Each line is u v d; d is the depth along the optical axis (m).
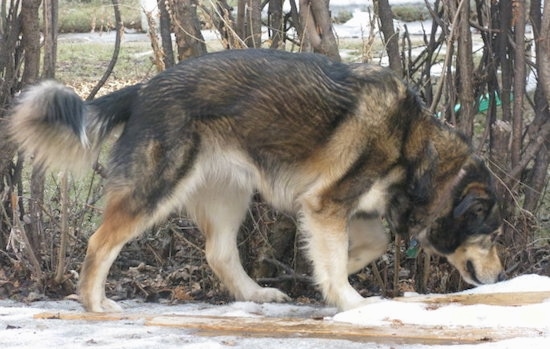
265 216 8.84
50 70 8.53
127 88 7.80
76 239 9.04
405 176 7.74
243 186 7.88
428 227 8.02
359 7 22.03
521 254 8.54
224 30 8.94
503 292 7.35
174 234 9.16
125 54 19.48
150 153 7.50
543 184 8.70
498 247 8.42
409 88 7.74
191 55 8.85
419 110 7.75
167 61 9.15
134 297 8.90
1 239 9.27
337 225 7.63
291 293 9.00
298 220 7.90
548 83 8.28
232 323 6.90
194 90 7.53
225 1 8.97
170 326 6.91
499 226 7.98
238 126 7.61
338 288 7.61
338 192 7.60
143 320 7.15
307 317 7.56
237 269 8.43
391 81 7.62
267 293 8.38
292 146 7.61
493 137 8.64
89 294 7.67
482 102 9.20
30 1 8.88
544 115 8.63
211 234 8.35
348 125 7.51
